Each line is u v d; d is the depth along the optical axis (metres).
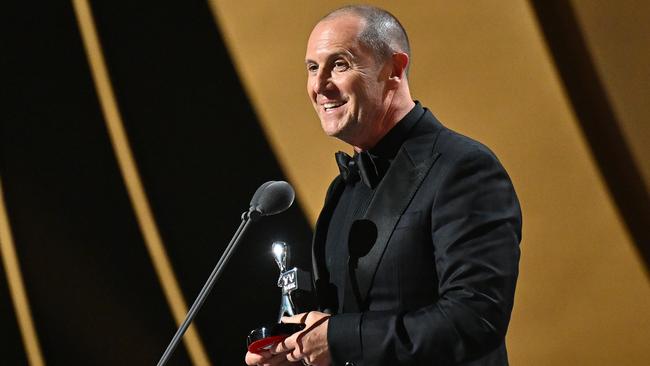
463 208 5.96
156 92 12.66
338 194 7.05
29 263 12.88
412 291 6.09
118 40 12.84
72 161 12.88
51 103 12.92
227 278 12.16
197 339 12.27
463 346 5.64
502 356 6.36
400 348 5.76
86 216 12.80
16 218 12.93
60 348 12.73
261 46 12.15
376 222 6.31
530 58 10.46
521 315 10.41
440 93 10.95
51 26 12.97
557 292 10.25
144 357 12.47
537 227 10.36
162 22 12.69
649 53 9.78
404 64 6.66
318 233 6.95
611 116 9.97
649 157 9.77
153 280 12.52
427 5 11.08
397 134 6.58
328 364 5.99
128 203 12.68
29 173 12.91
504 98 10.59
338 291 6.50
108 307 12.64
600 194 10.05
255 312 11.95
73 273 12.78
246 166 12.13
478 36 10.77
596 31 10.05
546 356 10.30
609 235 10.01
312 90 6.67
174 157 12.52
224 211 12.22
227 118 12.27
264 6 12.16
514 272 5.86
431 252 6.13
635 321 9.88
